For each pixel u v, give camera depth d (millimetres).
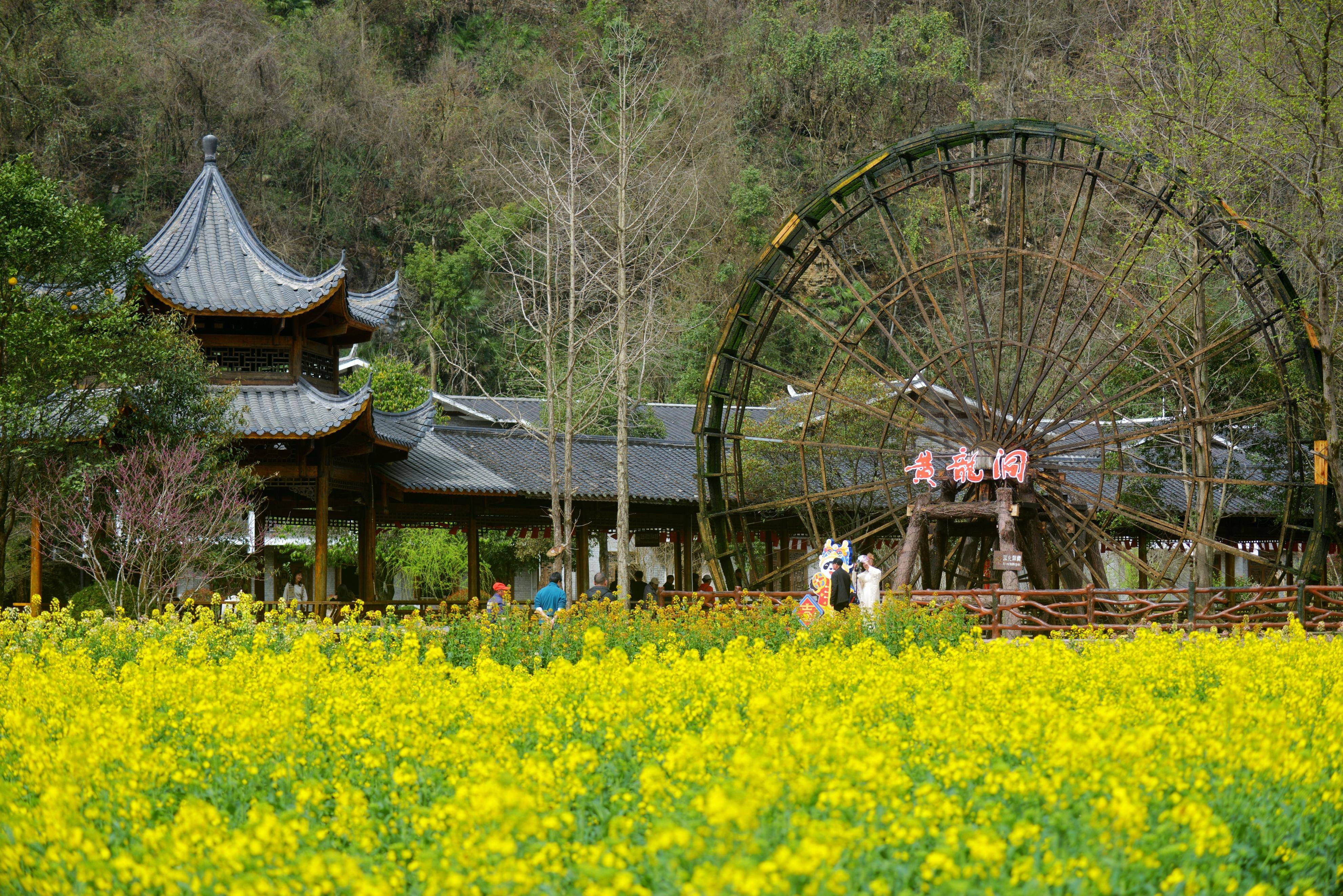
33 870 5723
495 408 39344
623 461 26953
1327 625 21219
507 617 16031
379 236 56656
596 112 42531
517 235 36906
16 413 20156
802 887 4965
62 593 28844
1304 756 7086
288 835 5445
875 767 5875
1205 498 24281
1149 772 6359
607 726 8281
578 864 5367
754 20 60156
